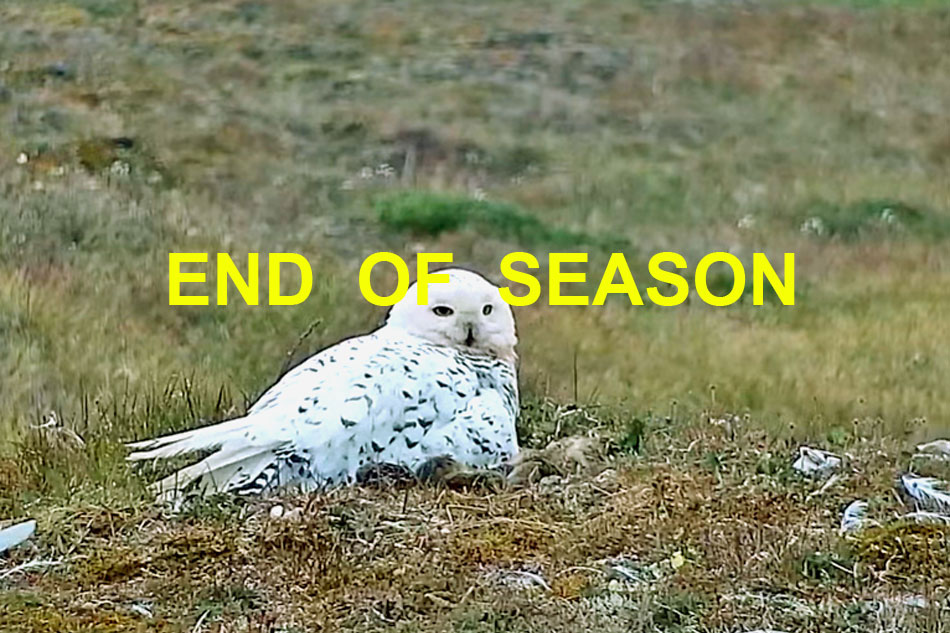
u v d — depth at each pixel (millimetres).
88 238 25500
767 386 18469
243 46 46938
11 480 11484
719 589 8812
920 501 11078
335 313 21641
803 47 52281
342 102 42969
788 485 11680
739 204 36562
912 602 8586
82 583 8922
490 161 39250
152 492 10852
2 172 30719
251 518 10109
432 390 11547
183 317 20797
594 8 54875
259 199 32938
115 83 41188
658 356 20578
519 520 10141
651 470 11859
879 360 21172
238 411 14094
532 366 18547
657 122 44031
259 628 8109
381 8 52844
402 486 11023
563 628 8062
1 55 42250
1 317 18781
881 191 38438
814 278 29500
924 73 50812
